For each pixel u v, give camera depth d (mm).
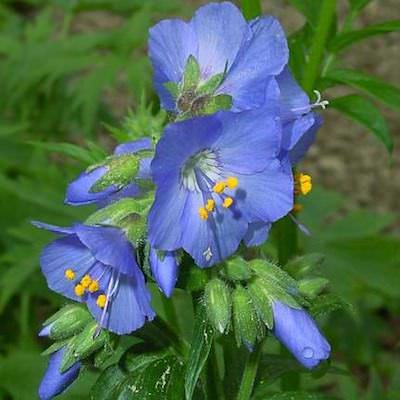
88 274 232
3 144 431
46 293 401
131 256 224
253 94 225
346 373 271
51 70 423
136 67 408
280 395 256
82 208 389
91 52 472
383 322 455
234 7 233
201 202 224
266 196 225
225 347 259
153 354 251
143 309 226
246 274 227
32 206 400
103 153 281
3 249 409
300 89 231
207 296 227
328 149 601
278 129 219
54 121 452
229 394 259
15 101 443
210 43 235
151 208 218
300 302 232
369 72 652
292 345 228
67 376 239
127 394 243
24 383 375
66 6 436
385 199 578
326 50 309
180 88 230
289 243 305
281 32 227
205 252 224
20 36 509
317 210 425
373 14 690
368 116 296
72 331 235
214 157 225
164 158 218
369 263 410
